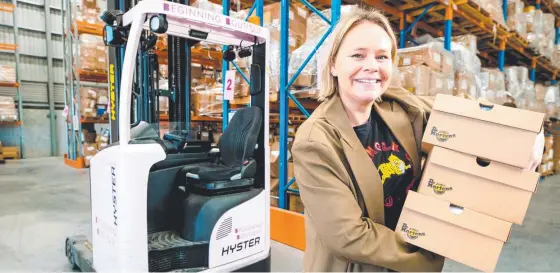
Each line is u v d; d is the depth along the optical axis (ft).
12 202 16.48
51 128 38.27
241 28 7.89
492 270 3.22
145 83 9.93
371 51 3.67
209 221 7.80
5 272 9.27
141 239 6.93
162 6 6.69
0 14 34.65
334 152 3.38
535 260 9.92
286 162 11.43
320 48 10.49
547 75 32.04
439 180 3.55
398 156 3.89
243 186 8.60
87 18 24.71
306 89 11.25
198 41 9.97
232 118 9.54
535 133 3.19
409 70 11.27
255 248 8.56
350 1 14.99
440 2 14.70
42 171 26.09
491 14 16.62
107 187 7.47
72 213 14.67
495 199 3.32
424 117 4.13
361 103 3.79
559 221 14.02
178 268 7.63
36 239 11.66
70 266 9.70
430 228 3.47
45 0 37.04
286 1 10.99
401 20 16.34
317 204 3.32
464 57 14.34
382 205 3.58
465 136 3.48
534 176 3.19
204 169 8.41
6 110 32.07
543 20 24.00
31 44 36.81
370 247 3.23
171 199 9.03
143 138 7.70
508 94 17.97
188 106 10.74
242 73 12.58
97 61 25.57
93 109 27.43
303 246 10.52
